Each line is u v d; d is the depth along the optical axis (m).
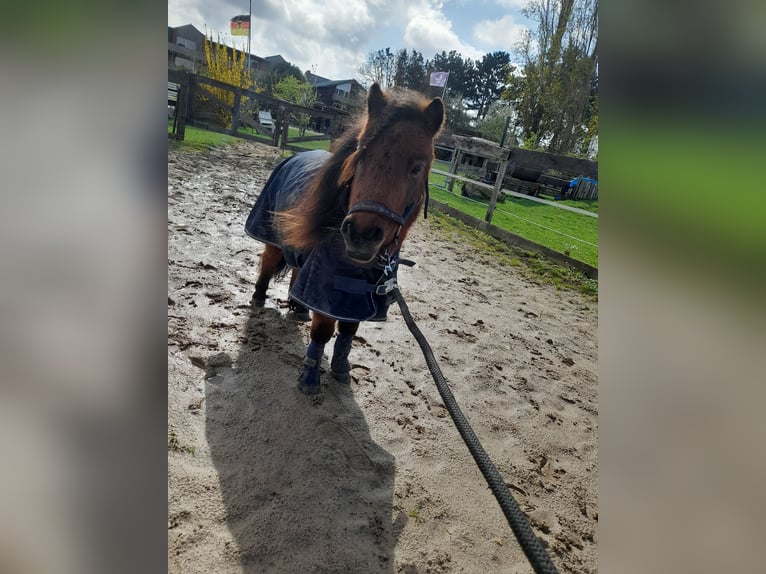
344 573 1.60
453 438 2.43
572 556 1.93
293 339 2.95
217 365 2.51
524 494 2.20
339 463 2.06
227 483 1.82
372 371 2.85
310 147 13.16
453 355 3.31
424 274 5.06
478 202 9.84
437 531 1.87
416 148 1.85
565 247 7.19
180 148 8.80
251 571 1.53
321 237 2.08
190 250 3.98
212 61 13.88
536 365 3.50
